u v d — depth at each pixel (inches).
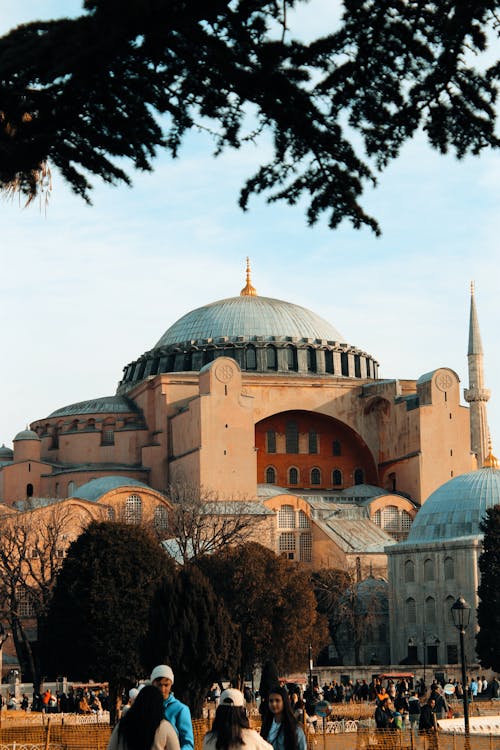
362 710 5132.9
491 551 7155.5
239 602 6505.9
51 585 7357.3
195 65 1301.7
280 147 1355.8
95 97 1323.8
